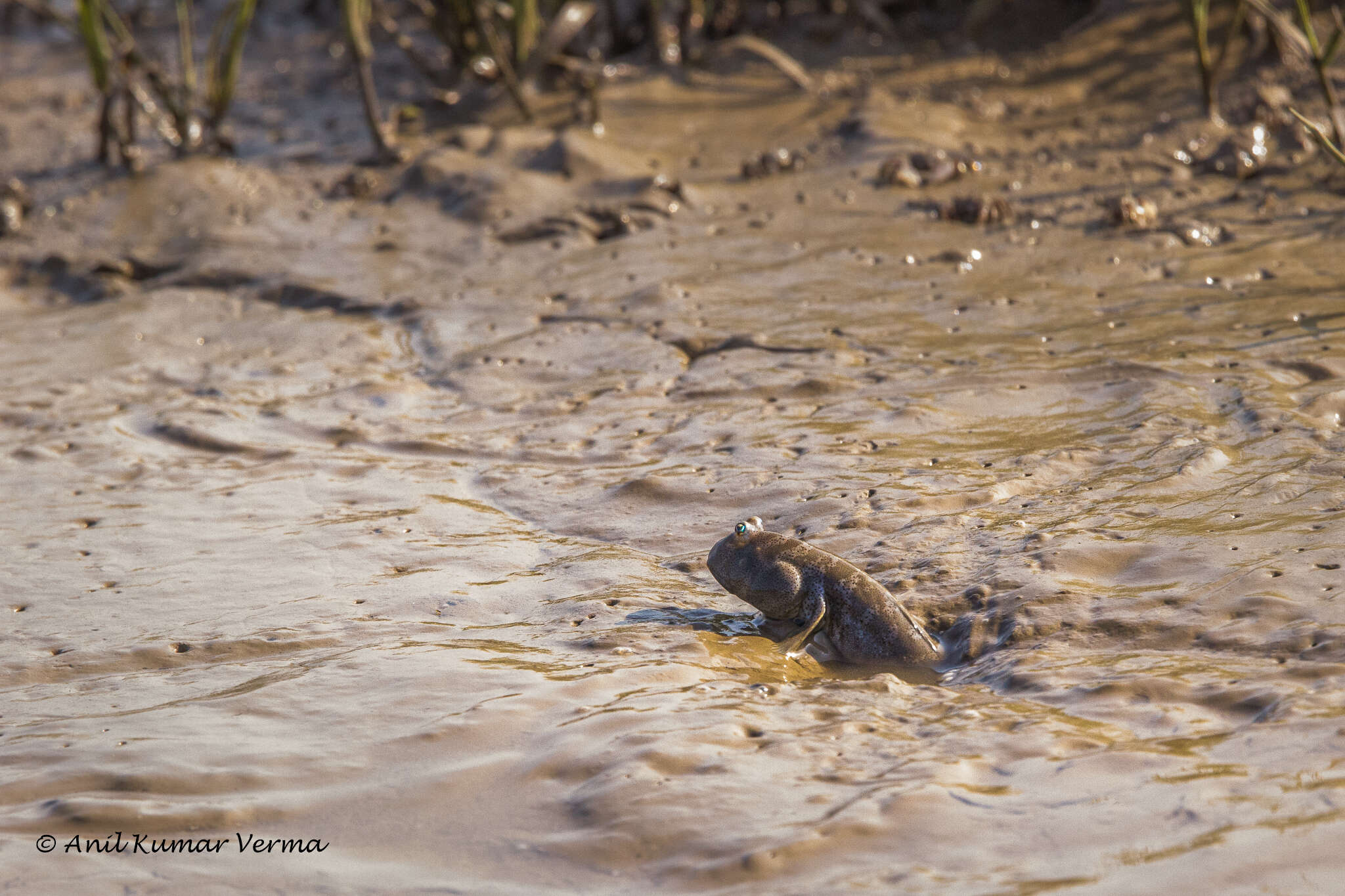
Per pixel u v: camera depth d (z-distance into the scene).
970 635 11.40
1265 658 10.24
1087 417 16.31
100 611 12.94
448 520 15.12
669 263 24.75
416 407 19.36
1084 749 8.98
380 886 7.91
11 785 9.27
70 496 16.47
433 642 11.73
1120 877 7.38
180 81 40.78
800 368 19.14
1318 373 16.84
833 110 32.25
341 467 17.08
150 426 19.11
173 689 11.05
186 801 8.97
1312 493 13.21
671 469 15.92
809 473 15.33
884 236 25.17
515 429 18.08
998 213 25.53
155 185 30.62
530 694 10.35
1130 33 33.56
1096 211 25.19
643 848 8.09
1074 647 10.91
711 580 13.05
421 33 43.41
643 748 9.23
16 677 11.50
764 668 11.02
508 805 8.76
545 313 23.00
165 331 24.06
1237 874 7.29
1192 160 27.31
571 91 34.16
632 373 19.80
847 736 9.48
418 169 30.12
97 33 31.17
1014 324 20.27
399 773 9.26
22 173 32.91
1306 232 23.16
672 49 36.28
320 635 12.09
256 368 21.64
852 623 11.43
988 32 35.91
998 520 13.48
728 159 30.12
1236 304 20.00
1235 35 31.98
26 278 27.81
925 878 7.55
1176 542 12.43
